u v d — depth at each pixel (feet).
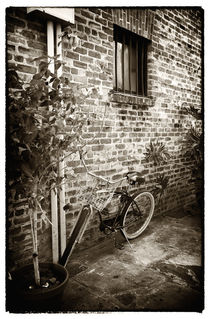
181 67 16.94
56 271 7.93
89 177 10.96
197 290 8.25
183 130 17.54
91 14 10.57
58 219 9.84
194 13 17.84
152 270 9.43
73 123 7.77
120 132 12.43
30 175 6.41
